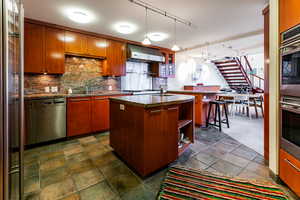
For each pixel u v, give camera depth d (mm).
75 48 3236
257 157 2160
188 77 6570
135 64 4727
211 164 1967
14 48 1115
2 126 792
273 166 1625
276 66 1562
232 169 1844
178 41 4332
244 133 3264
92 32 3436
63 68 3102
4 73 791
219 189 1471
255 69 7805
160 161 1777
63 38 3088
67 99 2885
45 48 2891
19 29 1251
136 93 4121
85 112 3113
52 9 2418
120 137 2053
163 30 3424
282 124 1499
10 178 987
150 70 5141
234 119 4645
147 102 1639
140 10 2492
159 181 1629
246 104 5090
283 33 1441
